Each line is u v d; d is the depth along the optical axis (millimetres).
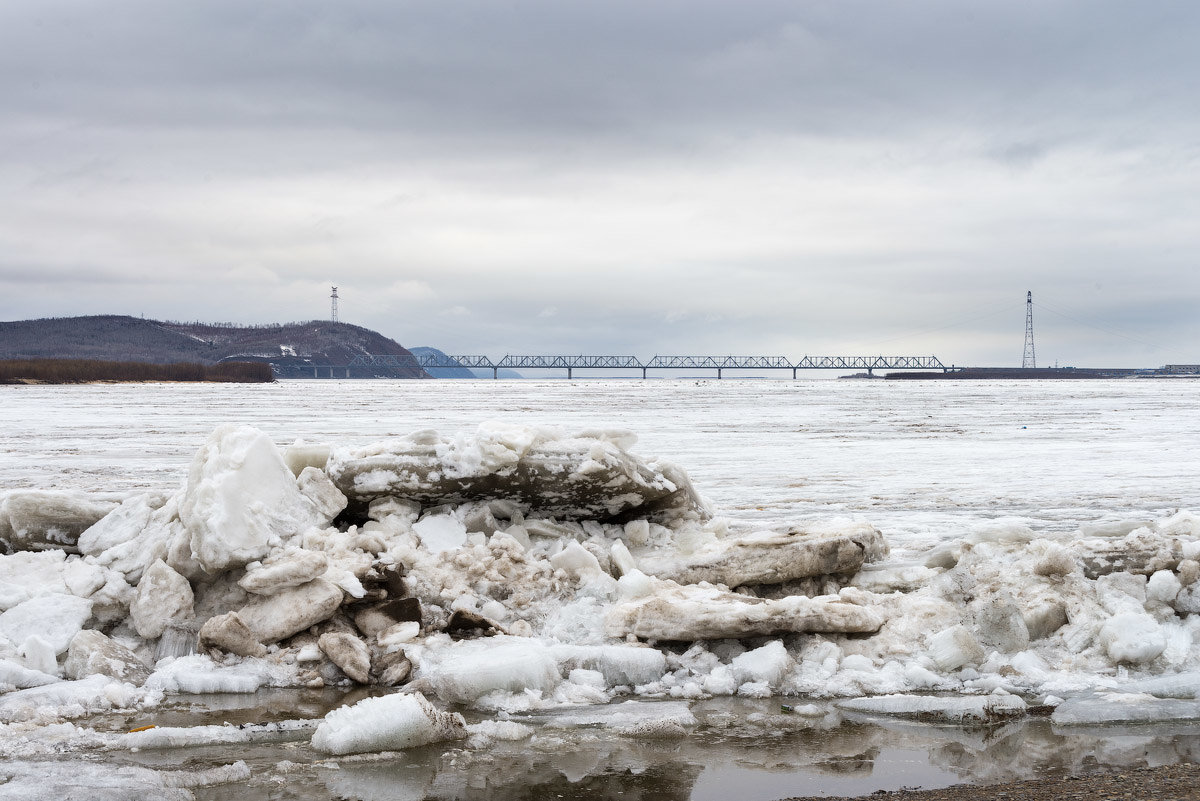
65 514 9273
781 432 38250
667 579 9109
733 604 8039
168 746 6164
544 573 9008
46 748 6039
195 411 53406
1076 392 112500
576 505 10031
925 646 7938
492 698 7070
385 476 9531
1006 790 5340
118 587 8398
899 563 9859
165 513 9062
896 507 16734
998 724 6672
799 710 6910
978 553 9164
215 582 8461
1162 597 8281
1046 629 8156
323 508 9227
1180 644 7801
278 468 9039
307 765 5828
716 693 7367
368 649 7895
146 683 7418
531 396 88688
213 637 7684
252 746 6188
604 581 8930
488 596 8773
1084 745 6230
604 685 7477
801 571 9023
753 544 9164
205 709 6973
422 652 7801
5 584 8305
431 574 8734
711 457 27234
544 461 9664
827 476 22234
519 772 5734
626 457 9992
